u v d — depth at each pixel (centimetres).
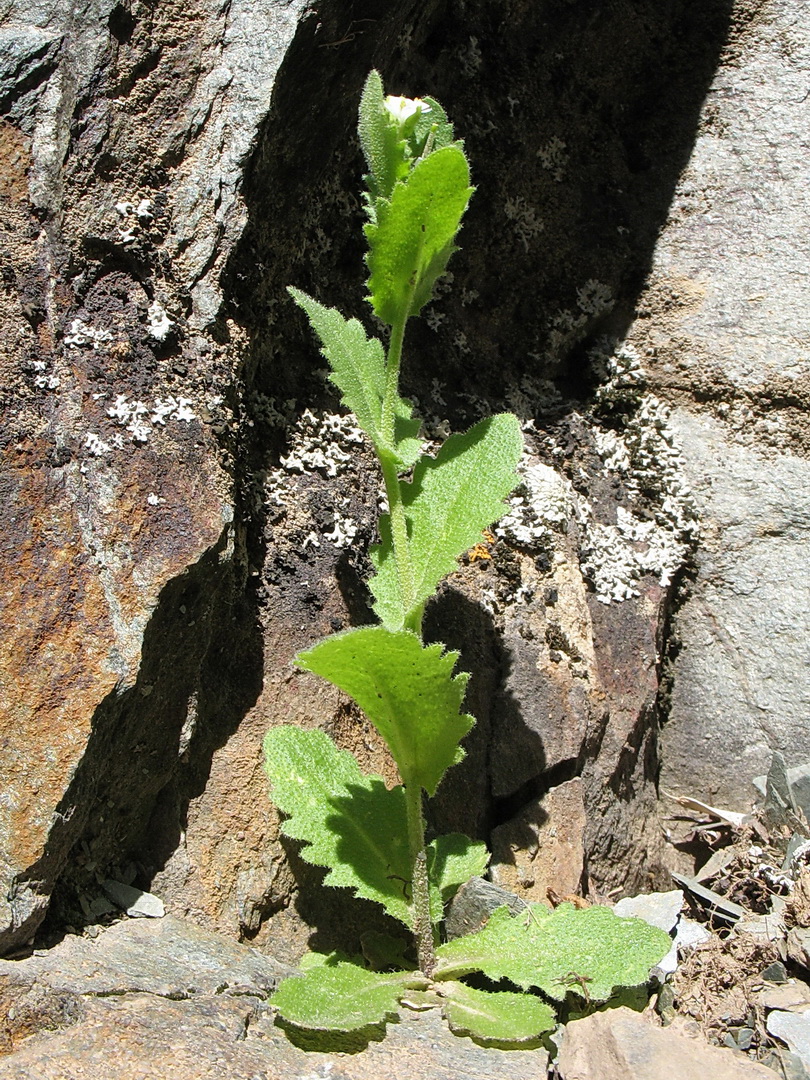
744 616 31
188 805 24
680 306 32
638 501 32
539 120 32
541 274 32
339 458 27
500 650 27
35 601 21
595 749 28
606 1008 23
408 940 24
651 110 33
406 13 27
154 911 23
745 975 24
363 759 26
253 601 25
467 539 22
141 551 22
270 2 25
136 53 24
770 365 31
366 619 26
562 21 32
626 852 28
